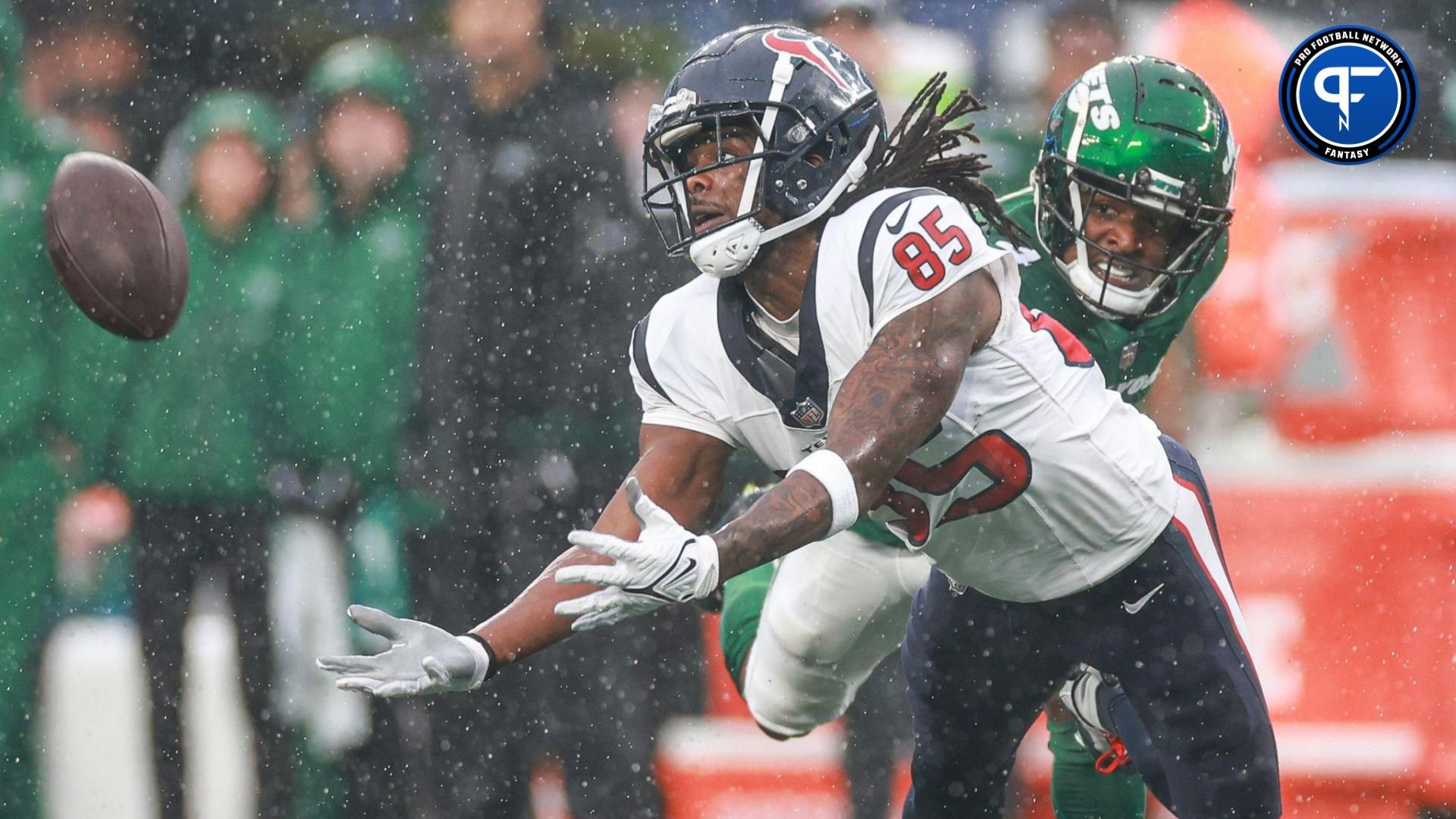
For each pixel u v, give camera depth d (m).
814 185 10.14
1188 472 11.50
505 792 16.09
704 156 10.23
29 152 17.12
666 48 17.34
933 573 12.05
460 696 16.14
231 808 16.55
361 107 15.99
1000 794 12.79
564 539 16.05
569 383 15.96
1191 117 12.09
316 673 16.41
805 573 13.91
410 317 15.93
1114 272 12.30
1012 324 10.50
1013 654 11.73
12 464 16.91
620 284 16.03
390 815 16.19
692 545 8.95
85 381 16.78
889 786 16.70
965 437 10.53
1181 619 11.22
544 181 15.95
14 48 17.25
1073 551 11.04
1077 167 12.10
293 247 16.25
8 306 16.83
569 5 16.62
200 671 16.69
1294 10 20.59
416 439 15.98
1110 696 12.52
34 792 17.05
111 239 10.55
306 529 16.23
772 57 10.13
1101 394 11.06
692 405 10.64
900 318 9.77
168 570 16.58
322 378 16.03
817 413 10.24
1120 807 13.60
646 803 16.31
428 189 15.97
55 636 17.16
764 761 16.59
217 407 16.39
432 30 16.58
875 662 14.36
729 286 10.45
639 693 16.38
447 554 15.98
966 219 10.10
